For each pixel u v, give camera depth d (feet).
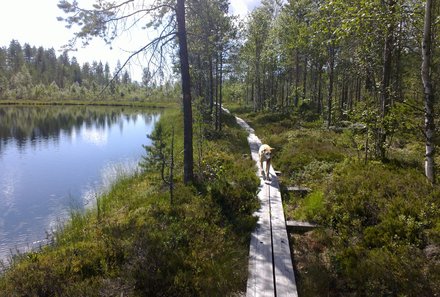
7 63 318.04
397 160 35.76
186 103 34.81
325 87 125.80
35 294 16.97
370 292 17.53
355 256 20.20
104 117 173.99
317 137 55.47
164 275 18.44
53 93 293.84
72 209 40.96
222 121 88.89
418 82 44.60
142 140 98.22
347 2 30.63
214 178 36.27
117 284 17.58
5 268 23.89
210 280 18.45
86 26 30.14
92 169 62.13
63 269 19.24
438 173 28.45
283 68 116.37
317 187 33.42
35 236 33.99
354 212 24.86
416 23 31.32
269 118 95.81
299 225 25.93
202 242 22.21
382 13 28.68
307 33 59.26
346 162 37.06
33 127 125.80
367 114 35.70
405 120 30.89
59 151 80.38
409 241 20.51
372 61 40.70
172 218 25.73
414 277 17.80
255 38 109.70
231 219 26.53
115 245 21.56
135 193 39.22
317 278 19.04
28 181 54.34
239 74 135.85
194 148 52.26
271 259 20.59
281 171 42.24
